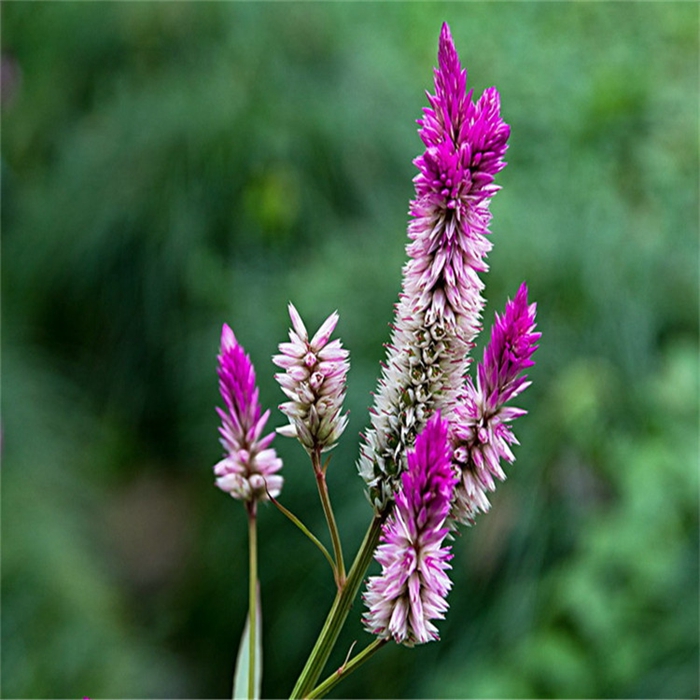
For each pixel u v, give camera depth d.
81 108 1.96
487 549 1.16
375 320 1.33
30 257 1.78
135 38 1.91
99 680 1.19
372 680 1.17
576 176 1.64
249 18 1.88
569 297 1.34
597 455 1.20
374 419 0.51
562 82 1.90
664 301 1.40
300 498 1.24
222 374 0.51
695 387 1.24
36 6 2.03
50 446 1.51
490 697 1.03
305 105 1.76
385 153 1.75
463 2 2.21
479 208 0.50
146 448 1.67
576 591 1.05
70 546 1.34
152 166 1.72
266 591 1.26
